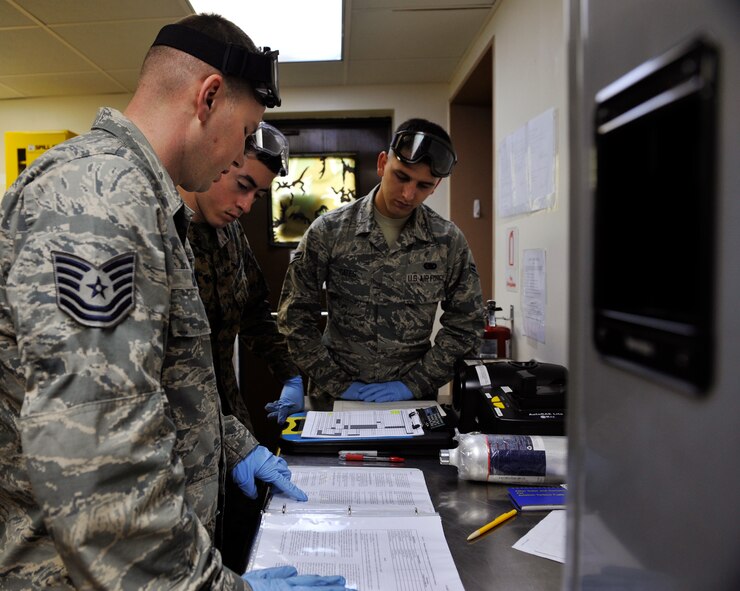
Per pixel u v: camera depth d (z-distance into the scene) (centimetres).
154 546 49
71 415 46
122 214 53
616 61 24
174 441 54
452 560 69
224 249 154
